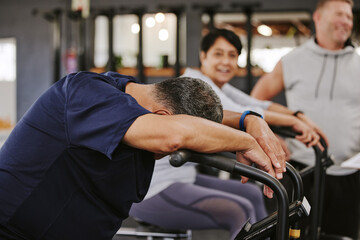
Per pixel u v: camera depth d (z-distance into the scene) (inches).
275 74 105.8
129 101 36.4
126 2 232.5
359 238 112.2
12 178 39.9
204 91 39.2
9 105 277.7
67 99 38.4
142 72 203.0
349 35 96.6
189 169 72.3
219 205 66.4
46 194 39.5
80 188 39.4
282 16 282.4
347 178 94.7
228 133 36.3
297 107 100.8
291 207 40.9
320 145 70.8
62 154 38.7
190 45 227.6
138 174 39.9
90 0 235.6
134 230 107.5
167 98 38.9
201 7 201.2
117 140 35.0
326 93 96.8
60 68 234.4
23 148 39.9
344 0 93.5
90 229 40.8
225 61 84.3
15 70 252.7
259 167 39.4
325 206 95.8
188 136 33.7
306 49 100.0
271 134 46.6
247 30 196.2
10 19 251.6
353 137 95.6
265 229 40.1
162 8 212.8
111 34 202.1
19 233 40.4
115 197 39.9
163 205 69.2
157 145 34.1
